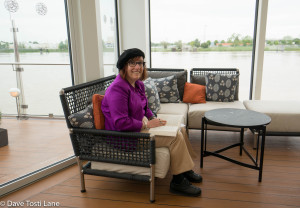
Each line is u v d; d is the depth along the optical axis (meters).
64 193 2.01
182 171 1.91
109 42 3.57
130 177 1.87
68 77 3.13
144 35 3.89
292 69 3.83
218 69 3.59
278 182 2.11
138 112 1.93
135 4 3.79
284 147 2.86
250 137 3.17
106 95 1.85
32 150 2.88
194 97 3.29
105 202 1.88
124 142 1.81
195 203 1.84
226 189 2.01
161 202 1.86
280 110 2.77
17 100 3.96
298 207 1.77
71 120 1.85
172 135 1.78
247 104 3.18
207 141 3.05
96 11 2.57
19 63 3.59
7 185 2.00
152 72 3.53
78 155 1.95
